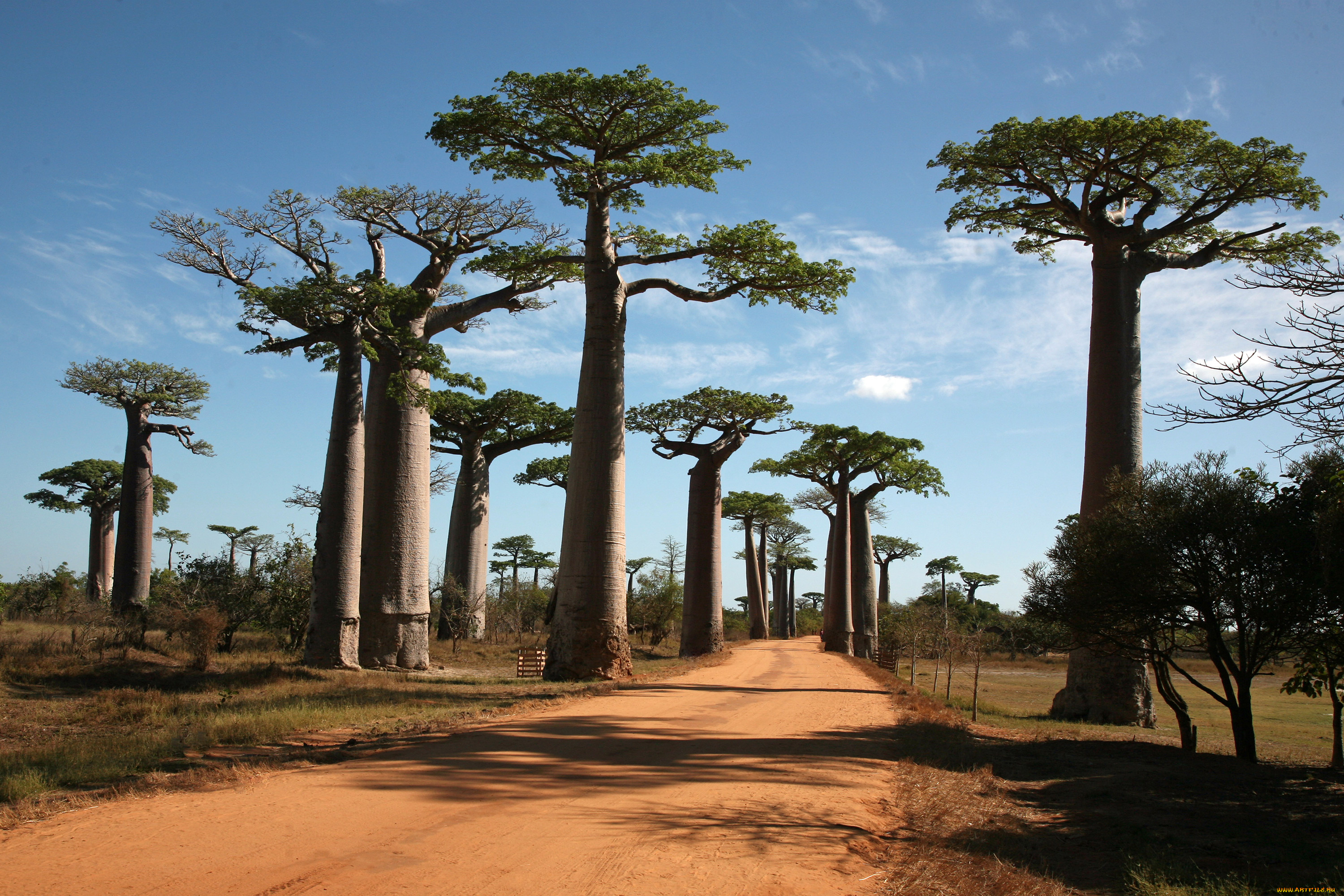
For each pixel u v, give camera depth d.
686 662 32.00
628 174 23.19
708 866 5.64
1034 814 8.82
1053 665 58.22
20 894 4.55
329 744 10.50
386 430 24.81
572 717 13.74
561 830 6.35
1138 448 21.86
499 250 25.69
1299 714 28.50
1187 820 8.68
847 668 31.98
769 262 24.55
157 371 40.97
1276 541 12.15
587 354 24.28
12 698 15.62
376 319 23.44
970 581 88.62
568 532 23.75
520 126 23.38
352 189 24.50
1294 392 8.86
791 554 93.94
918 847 6.84
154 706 14.42
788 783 8.82
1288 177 21.30
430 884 4.98
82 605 31.48
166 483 59.88
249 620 25.61
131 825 6.07
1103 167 22.23
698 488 41.50
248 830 6.00
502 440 44.53
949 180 24.03
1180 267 23.25
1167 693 14.35
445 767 8.66
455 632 35.41
